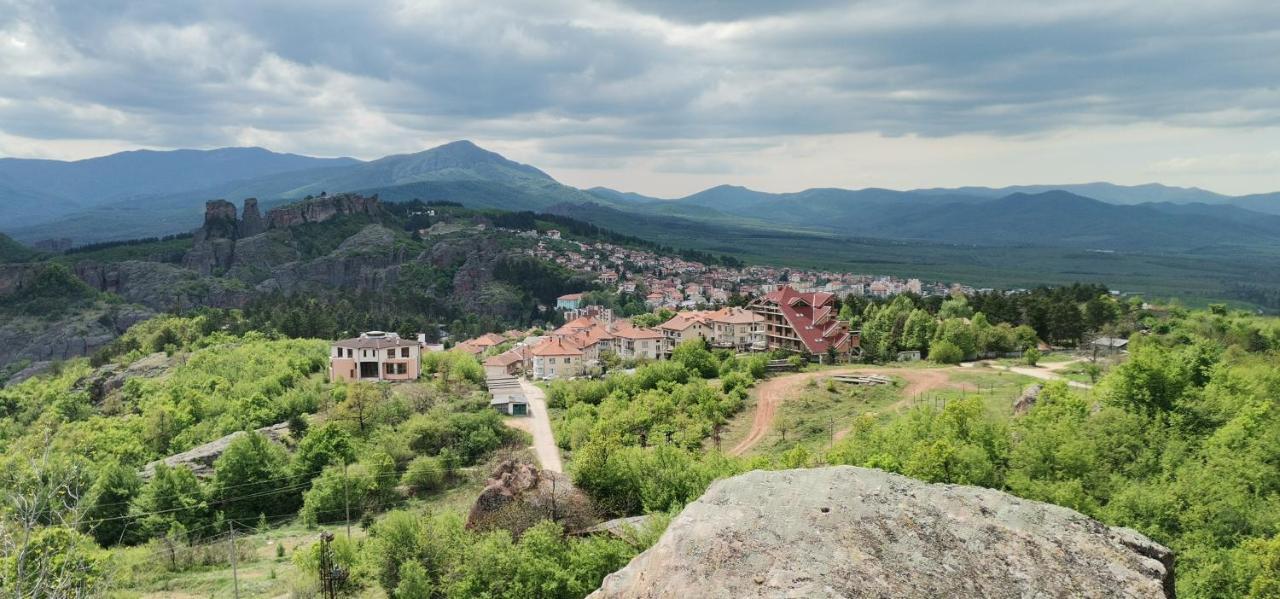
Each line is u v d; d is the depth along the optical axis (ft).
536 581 132.26
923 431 213.25
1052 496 163.43
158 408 341.41
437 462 267.39
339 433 277.64
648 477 177.06
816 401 329.93
